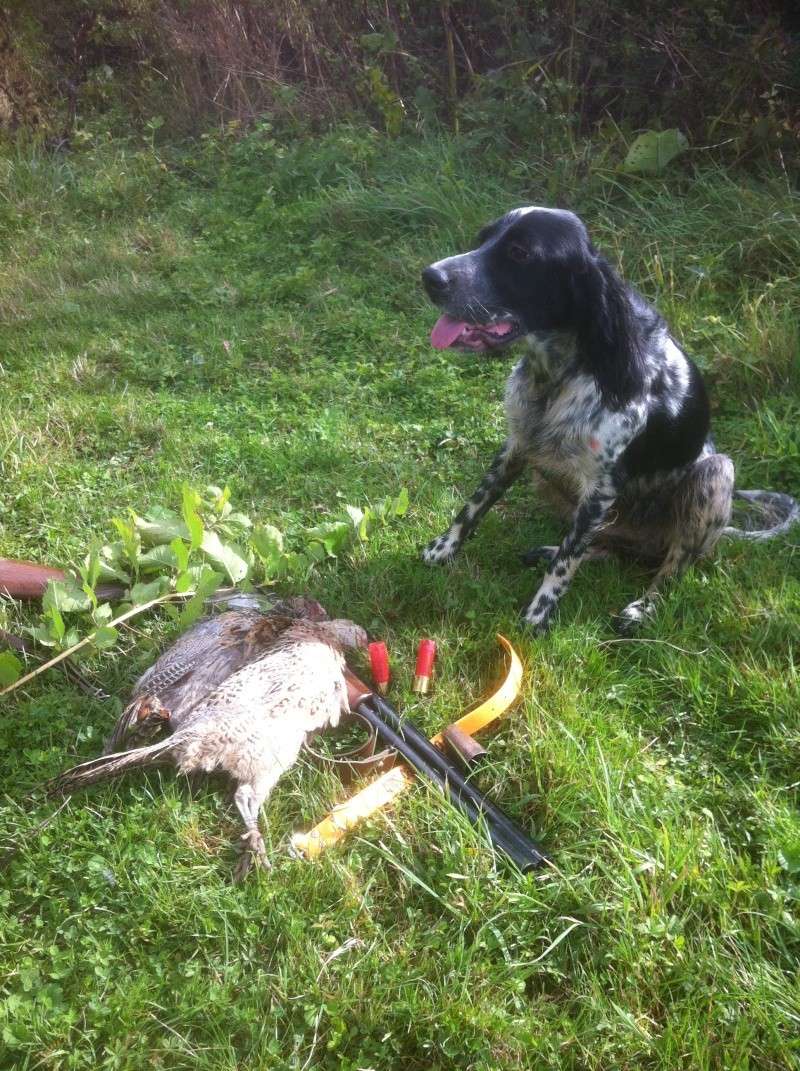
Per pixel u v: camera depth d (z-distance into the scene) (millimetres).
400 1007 911
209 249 2723
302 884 1021
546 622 1456
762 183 2732
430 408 2055
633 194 2658
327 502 1736
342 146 3021
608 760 1188
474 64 3279
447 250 2578
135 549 1421
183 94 3496
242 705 1108
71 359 2172
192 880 1028
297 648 1185
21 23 3441
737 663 1384
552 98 2980
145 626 1396
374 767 1175
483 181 2838
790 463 1867
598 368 1394
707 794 1177
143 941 979
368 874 1061
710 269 2385
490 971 956
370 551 1577
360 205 2754
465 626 1443
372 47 3104
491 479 1561
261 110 3422
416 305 2428
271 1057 879
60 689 1277
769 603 1485
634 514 1593
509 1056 892
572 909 1018
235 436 1926
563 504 1618
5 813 1092
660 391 1465
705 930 1014
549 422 1450
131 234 2812
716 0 2910
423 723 1257
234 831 1092
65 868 1029
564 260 1351
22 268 2600
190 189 3098
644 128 2971
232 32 3426
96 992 924
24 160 3152
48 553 1534
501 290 1359
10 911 1005
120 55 3693
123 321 2381
